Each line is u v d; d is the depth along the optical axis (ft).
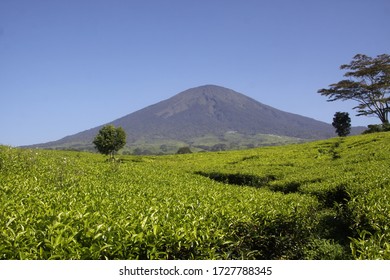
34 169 50.88
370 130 207.62
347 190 44.96
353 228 33.53
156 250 18.94
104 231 18.81
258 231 27.27
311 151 135.85
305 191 53.42
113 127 164.76
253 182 76.84
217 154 171.53
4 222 19.80
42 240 17.85
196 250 20.45
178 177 64.03
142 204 29.14
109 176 55.47
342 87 247.50
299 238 33.04
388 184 42.37
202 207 28.07
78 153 162.81
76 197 31.76
